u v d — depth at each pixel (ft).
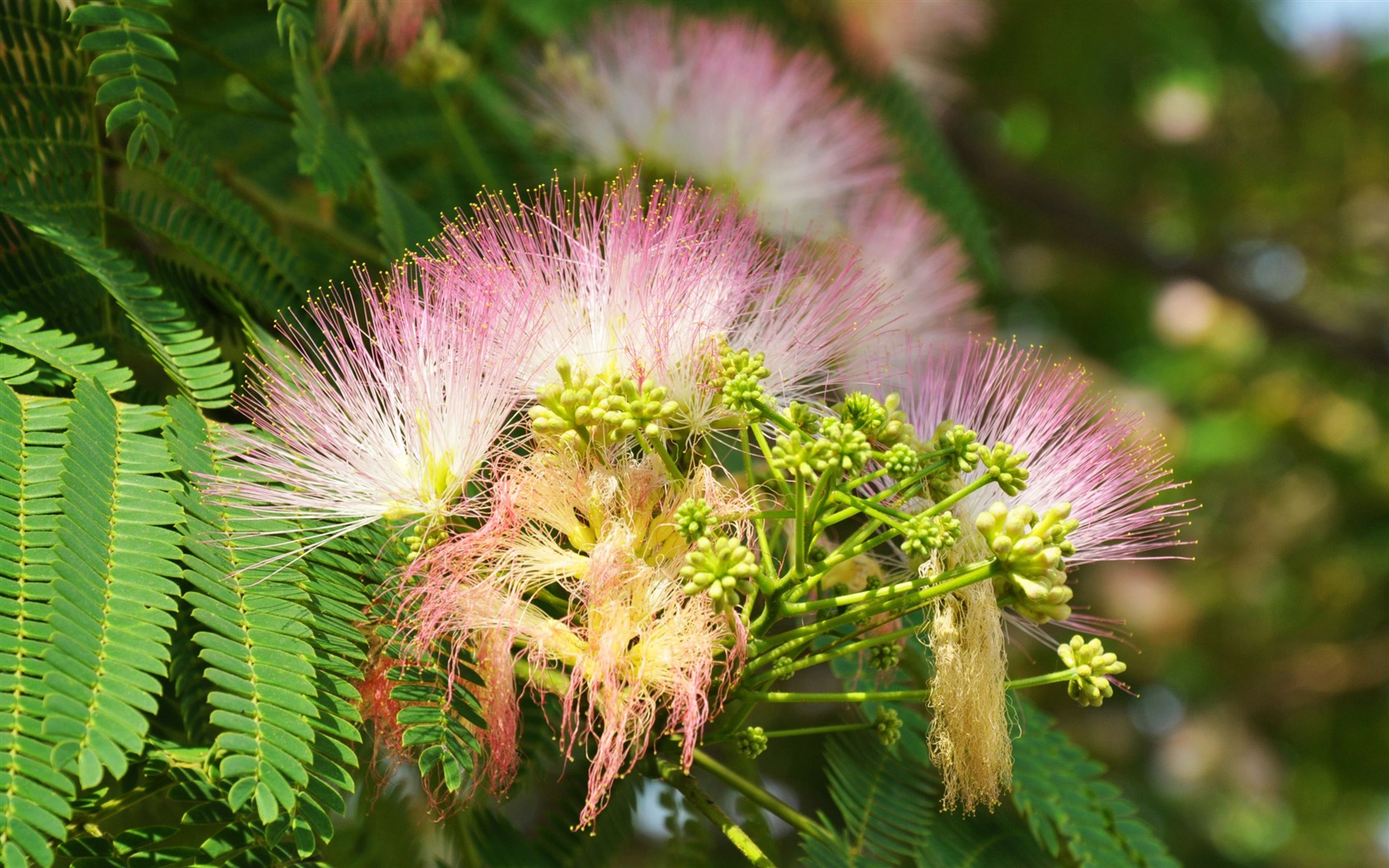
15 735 1.47
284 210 1.89
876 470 1.64
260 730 1.52
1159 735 4.46
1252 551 4.60
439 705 1.58
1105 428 1.67
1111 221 4.38
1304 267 4.97
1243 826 4.33
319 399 1.63
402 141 1.98
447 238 1.68
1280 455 4.66
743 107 1.97
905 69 2.62
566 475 1.61
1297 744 4.74
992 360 1.70
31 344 1.63
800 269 1.69
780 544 1.70
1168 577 4.49
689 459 1.64
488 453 1.63
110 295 1.69
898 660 1.70
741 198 1.93
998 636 1.63
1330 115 4.73
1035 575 1.61
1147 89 4.47
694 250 1.65
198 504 1.58
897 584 1.64
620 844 1.76
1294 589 4.67
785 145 1.98
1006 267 4.34
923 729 1.75
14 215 1.66
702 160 1.96
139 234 1.73
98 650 1.51
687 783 1.64
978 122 4.15
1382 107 4.69
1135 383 4.47
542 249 1.66
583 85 1.99
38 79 1.70
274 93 1.87
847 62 2.42
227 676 1.53
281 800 1.51
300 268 1.80
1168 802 4.05
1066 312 4.66
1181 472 4.34
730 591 1.58
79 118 1.71
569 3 2.12
